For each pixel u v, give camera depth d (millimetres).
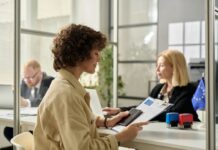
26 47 4223
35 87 2979
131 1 5586
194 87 2176
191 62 4121
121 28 5730
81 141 1149
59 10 5070
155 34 5309
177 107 2039
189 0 4863
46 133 1248
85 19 5535
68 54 1294
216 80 1342
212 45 1275
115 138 1310
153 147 1385
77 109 1198
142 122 1490
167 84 2334
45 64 4383
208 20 1278
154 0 5301
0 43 3625
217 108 1377
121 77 5676
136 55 5555
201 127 1684
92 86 4262
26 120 1929
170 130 1618
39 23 4660
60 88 1242
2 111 2367
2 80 3494
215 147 1303
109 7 5781
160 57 2365
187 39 4898
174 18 5059
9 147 3145
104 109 1938
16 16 1926
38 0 4648
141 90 5465
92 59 1341
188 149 1275
